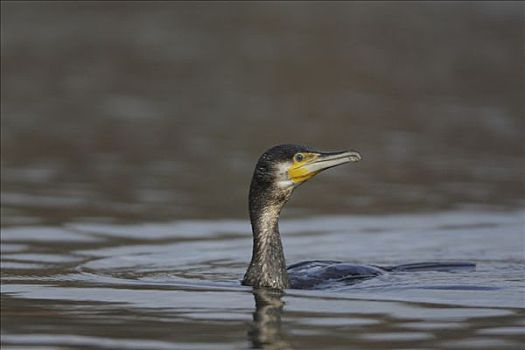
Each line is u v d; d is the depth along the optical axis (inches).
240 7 1421.0
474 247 502.6
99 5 1443.2
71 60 1113.4
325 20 1338.6
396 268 444.1
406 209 601.0
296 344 327.3
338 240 523.8
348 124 854.5
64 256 480.1
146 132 812.0
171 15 1369.3
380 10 1391.5
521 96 975.0
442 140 806.5
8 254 482.9
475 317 358.0
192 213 584.7
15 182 654.5
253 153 750.5
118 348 323.3
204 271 450.0
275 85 1005.2
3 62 1099.3
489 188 659.4
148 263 467.8
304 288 409.7
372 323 351.3
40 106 910.4
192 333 341.1
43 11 1400.1
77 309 375.2
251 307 376.5
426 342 327.6
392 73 1063.0
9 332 343.3
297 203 620.1
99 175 678.5
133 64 1096.2
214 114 883.4
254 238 423.2
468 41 1211.9
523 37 1235.9
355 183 673.6
